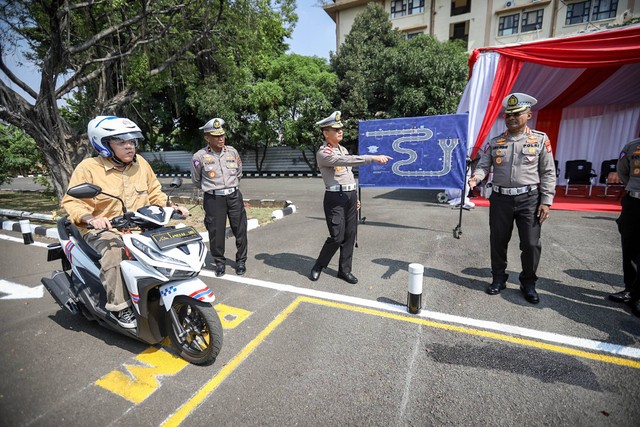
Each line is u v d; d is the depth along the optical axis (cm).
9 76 788
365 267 446
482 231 610
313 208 885
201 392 222
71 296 296
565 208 794
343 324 304
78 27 888
